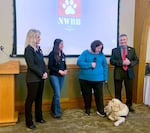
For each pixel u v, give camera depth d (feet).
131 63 13.14
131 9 15.35
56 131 10.96
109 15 14.80
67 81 14.53
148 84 15.24
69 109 14.42
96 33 14.67
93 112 13.84
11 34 13.20
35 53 10.67
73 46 14.35
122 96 15.67
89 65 12.59
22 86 13.60
